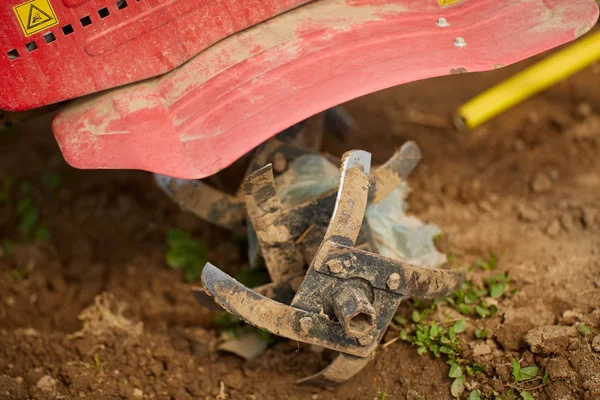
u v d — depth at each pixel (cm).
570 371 111
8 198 156
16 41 108
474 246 133
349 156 104
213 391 120
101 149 107
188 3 109
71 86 110
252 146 103
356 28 110
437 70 106
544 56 170
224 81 108
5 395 118
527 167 148
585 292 121
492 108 150
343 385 118
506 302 122
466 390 113
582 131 153
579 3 111
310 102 104
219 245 142
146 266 142
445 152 154
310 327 108
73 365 123
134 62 110
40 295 137
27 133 168
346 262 106
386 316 110
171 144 105
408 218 129
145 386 121
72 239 148
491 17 112
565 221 134
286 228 111
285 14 112
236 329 128
